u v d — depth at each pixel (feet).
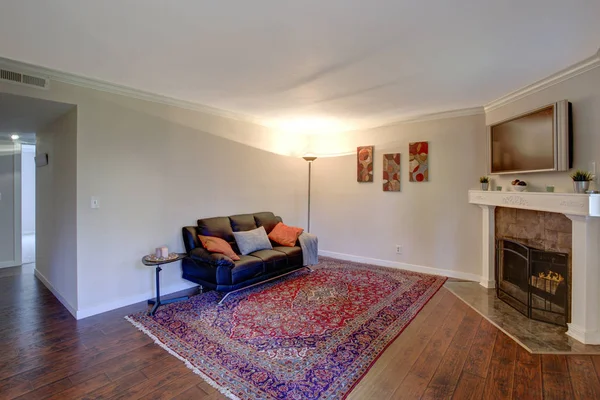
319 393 6.37
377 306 10.89
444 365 7.38
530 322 9.65
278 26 6.53
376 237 16.75
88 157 10.00
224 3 5.67
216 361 7.50
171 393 6.37
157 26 6.53
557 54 8.00
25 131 13.78
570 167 9.11
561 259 9.57
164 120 11.98
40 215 13.62
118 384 6.64
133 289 11.25
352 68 8.87
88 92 9.95
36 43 7.32
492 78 9.74
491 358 7.68
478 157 13.62
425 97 11.80
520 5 5.77
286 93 11.27
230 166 14.64
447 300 11.52
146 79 9.80
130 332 8.97
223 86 10.49
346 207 17.90
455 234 14.33
